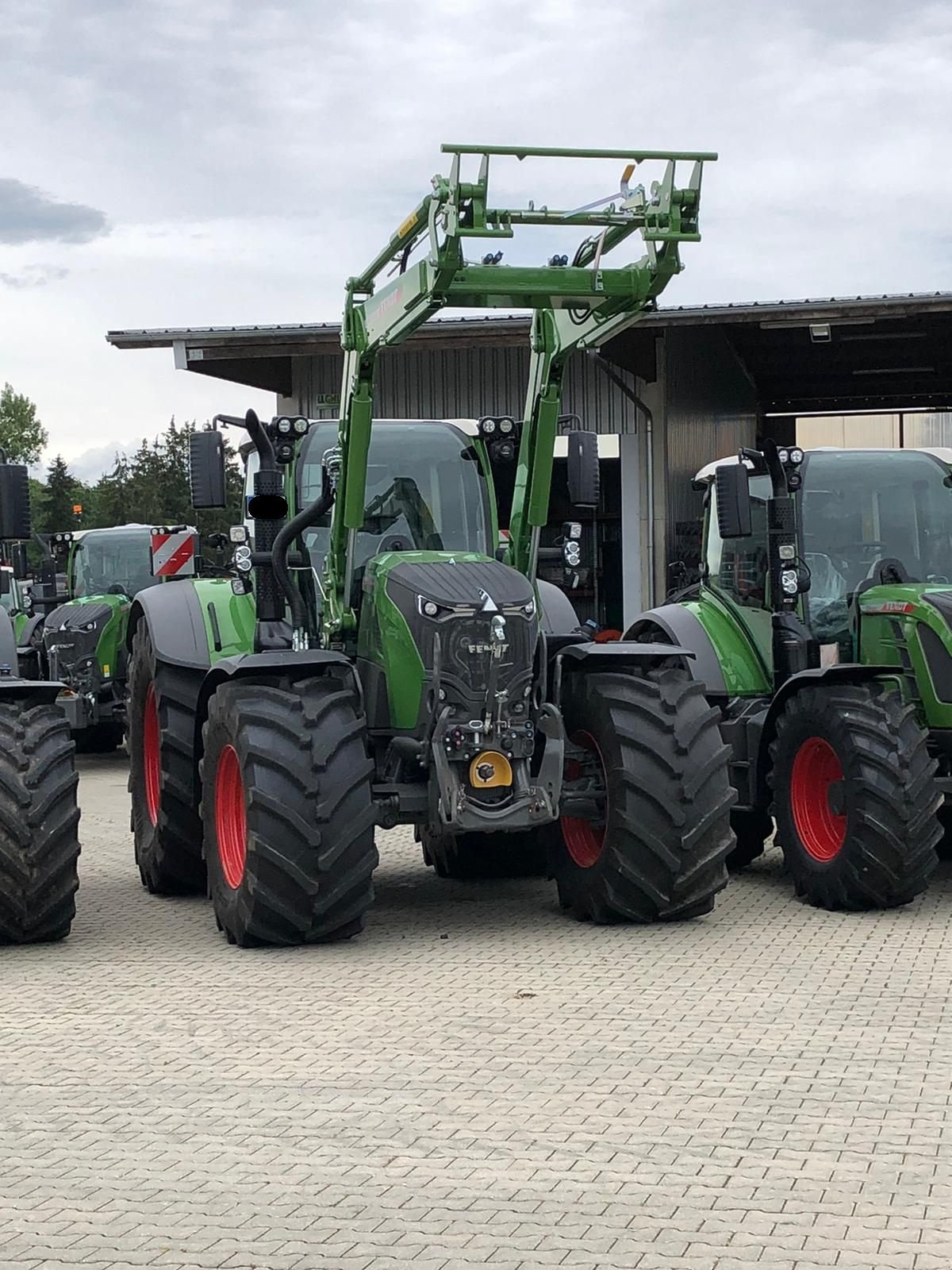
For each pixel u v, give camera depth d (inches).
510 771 290.5
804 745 326.0
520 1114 189.9
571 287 290.2
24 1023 236.7
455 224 276.4
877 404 1173.1
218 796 302.5
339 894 281.0
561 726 294.4
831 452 370.9
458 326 733.9
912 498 367.6
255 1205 162.2
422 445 327.6
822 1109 190.1
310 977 263.4
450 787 285.6
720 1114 188.7
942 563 365.7
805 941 286.8
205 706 326.6
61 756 296.2
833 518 365.7
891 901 312.3
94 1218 159.8
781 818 333.4
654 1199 161.9
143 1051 220.7
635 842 293.4
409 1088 200.8
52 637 668.7
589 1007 239.6
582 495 323.0
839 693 319.6
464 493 328.2
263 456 317.7
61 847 291.4
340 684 294.4
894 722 311.9
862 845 307.4
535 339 326.0
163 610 343.6
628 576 806.5
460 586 294.7
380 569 306.0
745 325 851.4
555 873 315.6
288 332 737.6
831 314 697.0
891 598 341.7
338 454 315.3
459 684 288.7
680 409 820.6
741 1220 155.9
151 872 347.3
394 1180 168.7
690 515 856.3
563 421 331.0
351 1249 150.4
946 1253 147.3
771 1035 222.8
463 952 281.4
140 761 360.8
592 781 304.2
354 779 282.8
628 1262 146.3
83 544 727.7
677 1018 233.1
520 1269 145.2
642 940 289.4
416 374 842.2
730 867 375.6
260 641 318.0
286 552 317.1
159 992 254.8
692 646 377.4
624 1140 179.9
